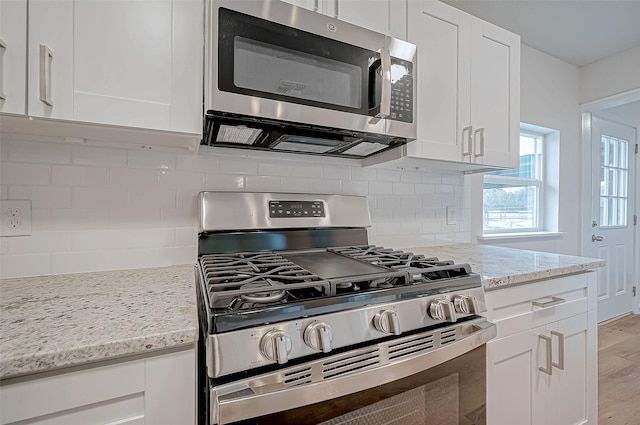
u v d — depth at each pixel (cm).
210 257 110
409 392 81
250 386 61
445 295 89
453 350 86
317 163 146
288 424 64
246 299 66
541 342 119
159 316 67
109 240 109
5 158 97
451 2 187
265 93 92
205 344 63
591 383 137
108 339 56
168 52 86
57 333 58
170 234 118
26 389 52
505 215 248
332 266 100
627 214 315
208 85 87
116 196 110
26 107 72
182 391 62
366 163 153
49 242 102
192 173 121
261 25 91
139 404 60
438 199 182
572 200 270
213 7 86
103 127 83
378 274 84
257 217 125
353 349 72
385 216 164
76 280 97
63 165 103
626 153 315
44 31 74
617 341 252
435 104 134
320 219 137
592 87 269
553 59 257
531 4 190
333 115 102
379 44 111
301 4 106
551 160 264
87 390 56
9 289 87
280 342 63
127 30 82
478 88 147
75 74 77
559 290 126
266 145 123
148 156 115
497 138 153
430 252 159
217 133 106
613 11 197
